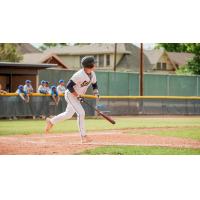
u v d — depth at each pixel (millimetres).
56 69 55562
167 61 104812
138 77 64812
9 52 86125
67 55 104812
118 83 62969
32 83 50062
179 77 68125
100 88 61312
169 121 43094
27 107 44875
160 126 36156
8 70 47312
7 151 22031
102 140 25750
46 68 50656
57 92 46438
